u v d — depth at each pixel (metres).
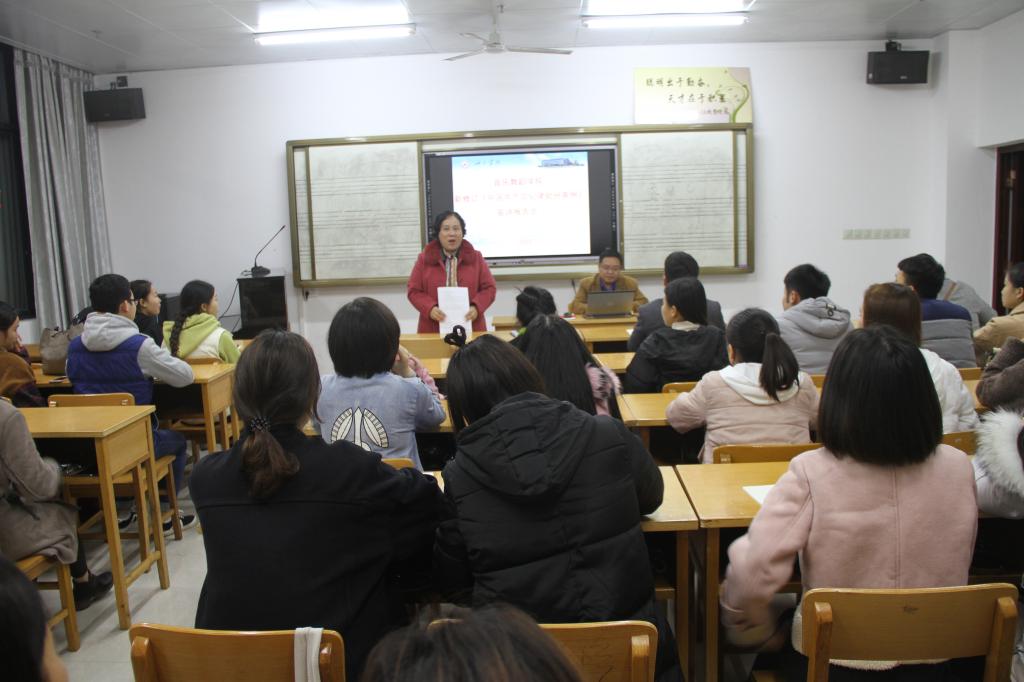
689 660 1.85
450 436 2.79
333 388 1.98
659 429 3.03
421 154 5.91
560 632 1.11
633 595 1.31
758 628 1.58
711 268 5.95
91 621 2.54
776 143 5.93
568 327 2.00
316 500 1.29
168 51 5.46
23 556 2.16
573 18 5.09
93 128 5.97
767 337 2.09
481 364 1.47
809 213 5.99
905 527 1.23
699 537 1.91
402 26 5.11
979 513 1.51
